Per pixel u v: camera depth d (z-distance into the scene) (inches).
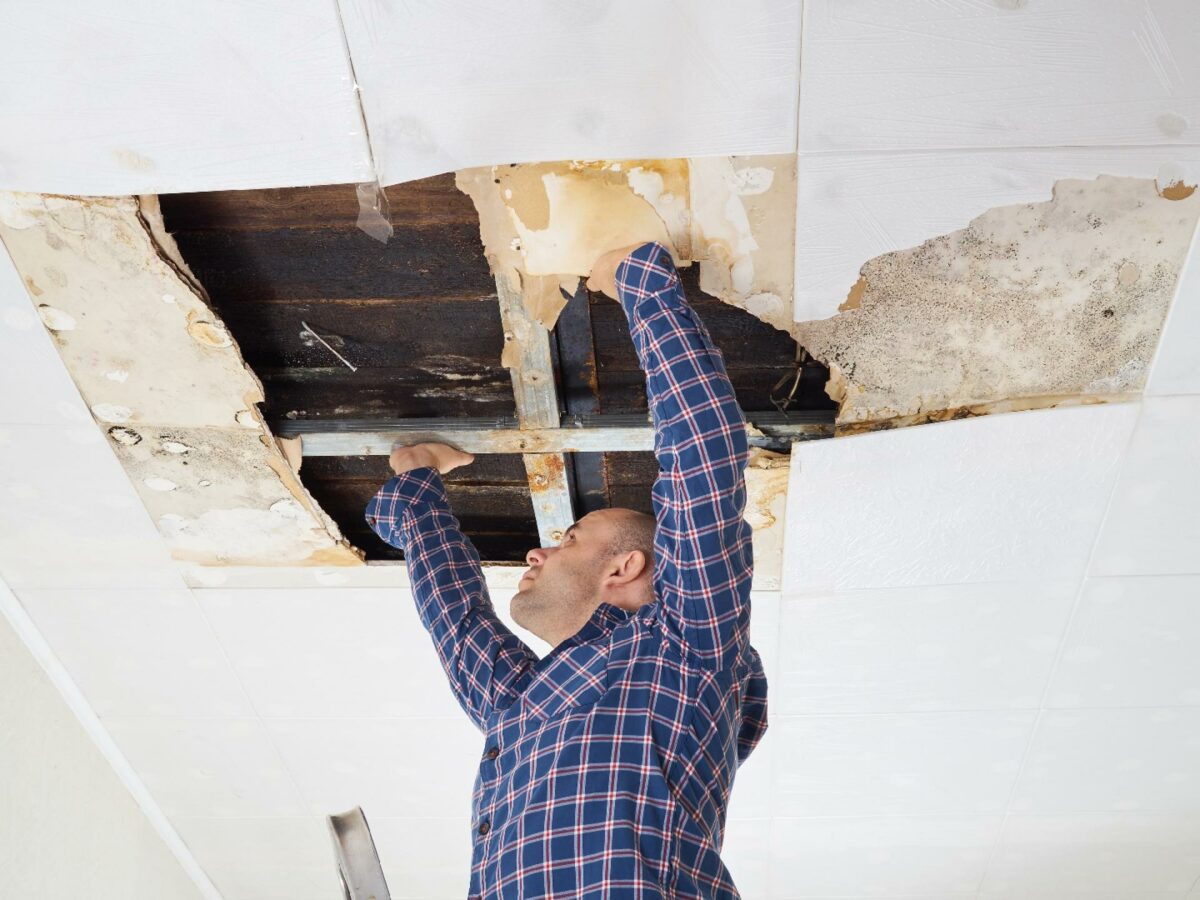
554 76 52.3
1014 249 58.3
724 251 59.1
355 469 75.7
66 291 61.6
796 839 109.1
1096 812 102.7
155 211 58.4
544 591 65.6
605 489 77.3
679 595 54.9
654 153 54.9
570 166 55.8
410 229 59.7
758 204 57.0
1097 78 51.4
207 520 77.3
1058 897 116.0
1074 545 75.0
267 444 71.0
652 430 69.3
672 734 54.3
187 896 114.0
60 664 90.8
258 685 92.8
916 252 58.7
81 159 55.1
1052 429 67.2
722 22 50.5
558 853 52.0
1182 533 73.4
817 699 90.7
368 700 94.3
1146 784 98.3
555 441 70.3
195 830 109.9
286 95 52.8
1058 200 56.0
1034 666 85.7
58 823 93.4
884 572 78.3
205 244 60.7
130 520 77.2
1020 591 79.2
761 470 71.4
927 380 65.3
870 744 95.6
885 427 68.4
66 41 51.0
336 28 50.8
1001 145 54.1
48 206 57.3
